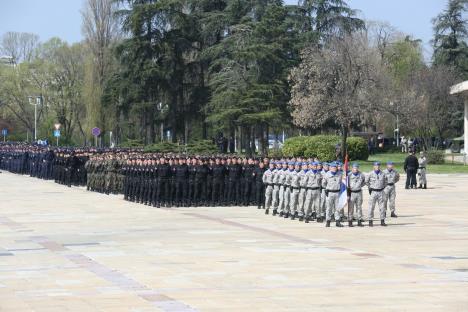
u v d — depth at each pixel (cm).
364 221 2722
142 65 6894
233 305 1257
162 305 1256
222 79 6581
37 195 3975
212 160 3331
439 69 8344
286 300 1298
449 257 1827
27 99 10462
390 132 10212
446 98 8188
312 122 6500
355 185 2547
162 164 3297
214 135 7319
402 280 1492
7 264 1712
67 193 4119
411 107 6925
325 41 7325
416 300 1292
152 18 7019
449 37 9238
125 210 3138
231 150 7500
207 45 7419
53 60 10206
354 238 2217
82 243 2092
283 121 6662
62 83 10050
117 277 1535
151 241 2134
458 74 8906
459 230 2442
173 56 7031
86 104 8150
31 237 2236
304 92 6588
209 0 7325
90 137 8594
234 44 6681
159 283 1466
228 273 1582
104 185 4122
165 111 7369
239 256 1833
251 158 3341
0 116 11275
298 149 6094
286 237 2236
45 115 10406
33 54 11300
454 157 7269
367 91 6562
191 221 2692
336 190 2533
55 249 1969
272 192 2934
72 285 1445
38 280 1501
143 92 6969
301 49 7019
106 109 7381
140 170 3456
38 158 5562
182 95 7350
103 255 1855
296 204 2755
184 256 1834
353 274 1566
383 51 9281
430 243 2106
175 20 7019
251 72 6550
